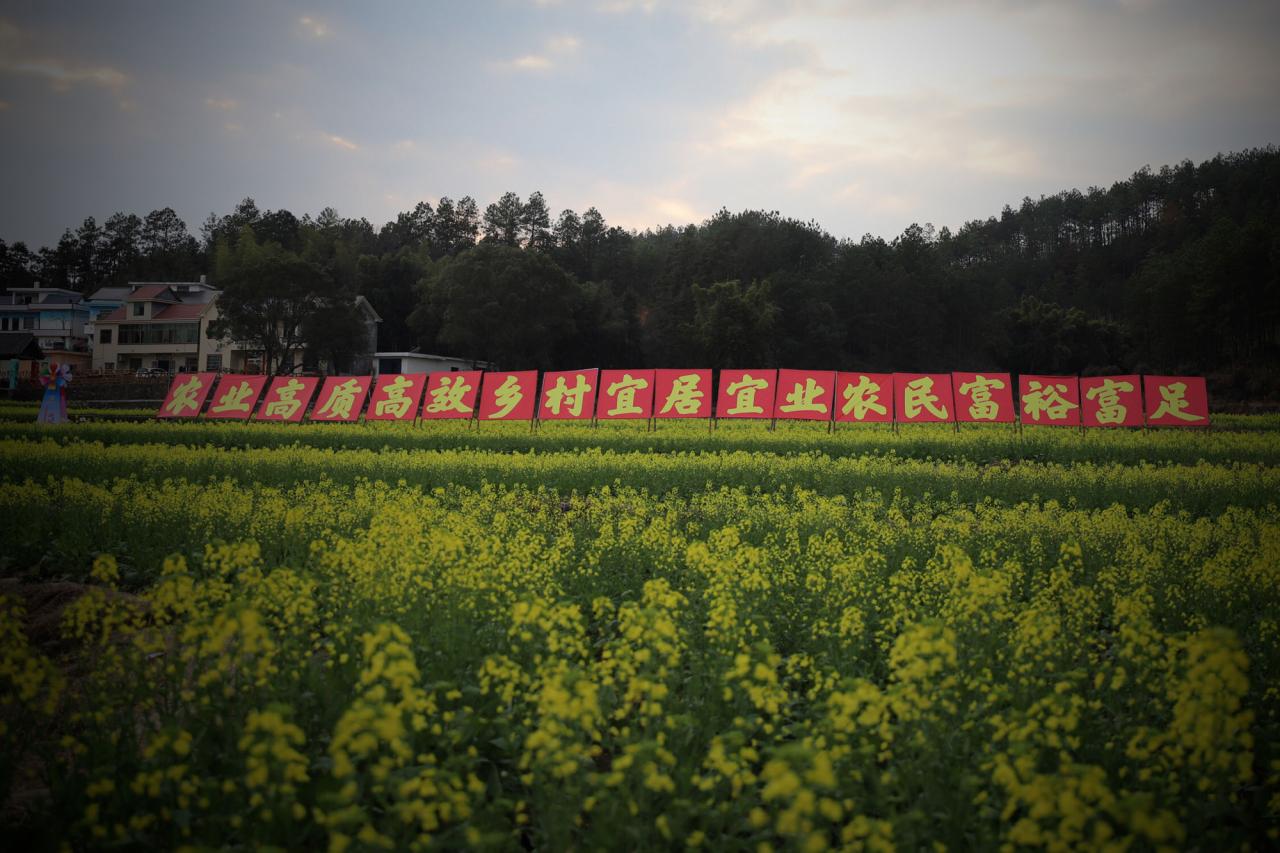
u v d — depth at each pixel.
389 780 4.81
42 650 8.79
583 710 4.99
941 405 30.69
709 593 8.63
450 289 69.12
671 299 78.25
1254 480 18.98
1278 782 5.56
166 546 12.07
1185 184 125.69
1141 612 7.22
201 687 5.90
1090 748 5.94
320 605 8.80
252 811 4.92
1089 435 29.20
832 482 19.86
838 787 5.02
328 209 111.38
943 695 5.77
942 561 10.66
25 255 120.56
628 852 4.71
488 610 8.12
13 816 5.66
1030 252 130.62
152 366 77.50
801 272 82.00
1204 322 72.56
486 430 30.25
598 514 14.62
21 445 23.00
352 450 26.12
